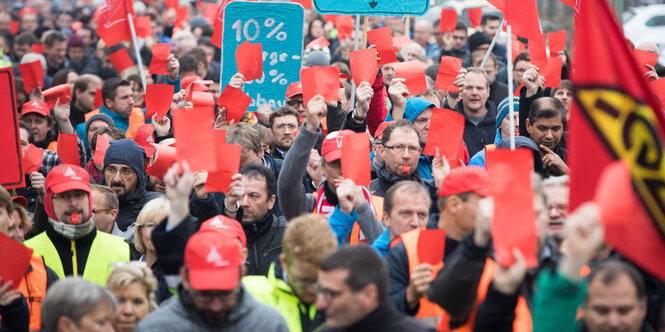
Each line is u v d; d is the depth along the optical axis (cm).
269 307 809
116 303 802
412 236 880
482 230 692
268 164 1383
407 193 941
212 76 2170
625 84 603
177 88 1761
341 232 1013
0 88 1117
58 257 1059
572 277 602
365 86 1220
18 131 1129
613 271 712
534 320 637
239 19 1504
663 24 3184
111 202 1195
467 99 1585
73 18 4900
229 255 757
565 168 1276
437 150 1134
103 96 1867
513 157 632
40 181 1280
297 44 1516
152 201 1092
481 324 665
